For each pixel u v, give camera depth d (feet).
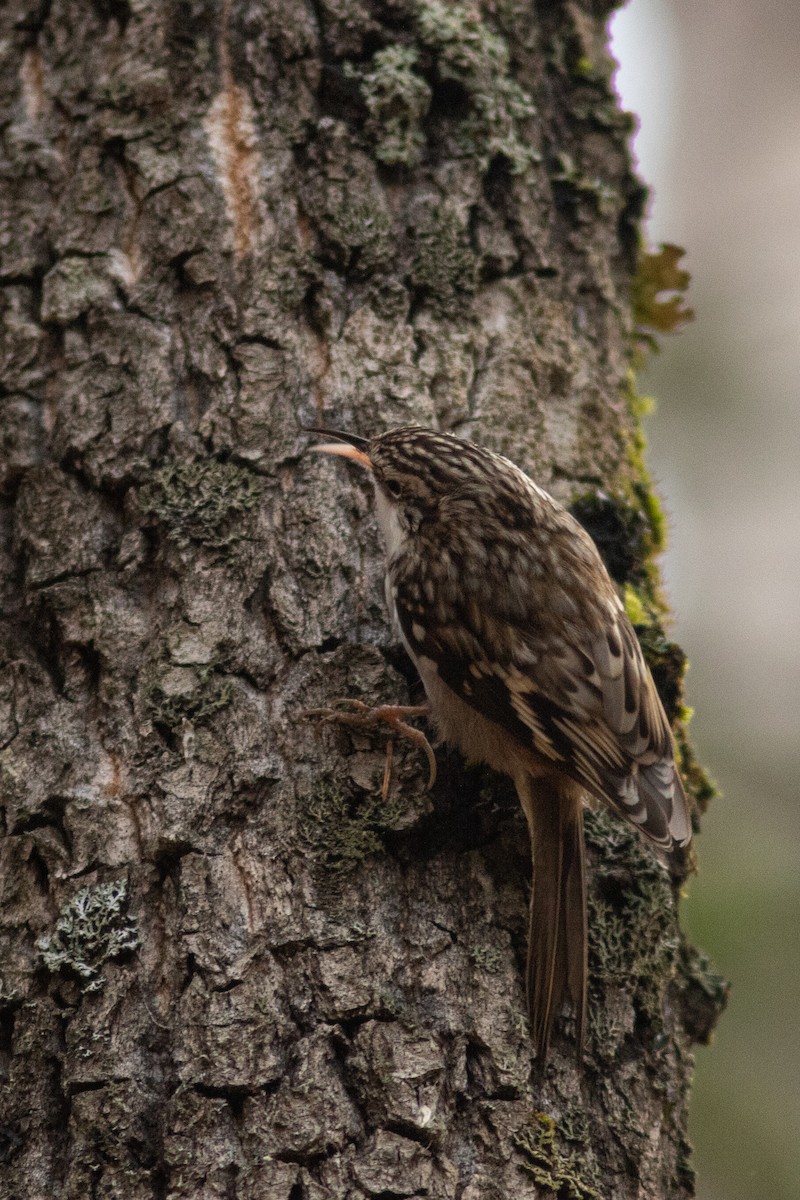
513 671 16.85
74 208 18.58
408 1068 13.74
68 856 14.93
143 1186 13.34
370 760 15.52
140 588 16.33
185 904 14.47
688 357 40.55
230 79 19.04
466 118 19.61
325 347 18.02
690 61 49.06
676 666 18.66
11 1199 13.57
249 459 16.99
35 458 17.33
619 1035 15.37
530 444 18.65
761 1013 27.84
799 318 41.19
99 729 15.57
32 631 16.34
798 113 46.80
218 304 17.88
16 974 14.52
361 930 14.47
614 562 19.10
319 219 18.38
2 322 18.16
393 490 17.44
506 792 16.72
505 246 19.39
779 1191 25.93
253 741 15.39
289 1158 13.30
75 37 19.57
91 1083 13.79
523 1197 13.66
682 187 47.01
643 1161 14.76
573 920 15.51
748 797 33.09
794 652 36.88
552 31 21.53
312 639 16.17
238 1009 13.93
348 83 19.13
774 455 39.06
